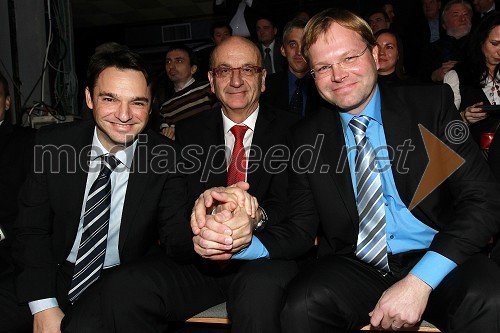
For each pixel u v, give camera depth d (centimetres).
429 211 172
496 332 143
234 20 519
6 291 188
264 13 523
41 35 393
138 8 778
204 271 191
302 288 159
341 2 603
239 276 168
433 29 479
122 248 183
